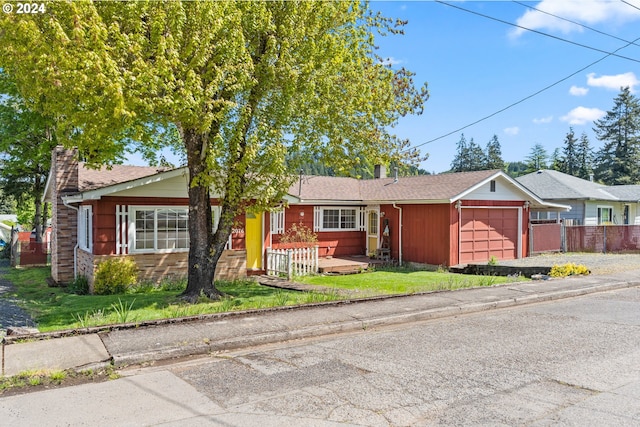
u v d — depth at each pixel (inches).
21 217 1585.9
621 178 2437.3
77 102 336.5
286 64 378.0
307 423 166.2
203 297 413.1
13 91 824.3
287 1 383.6
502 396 191.9
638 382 208.8
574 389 200.1
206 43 321.4
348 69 434.3
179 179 554.6
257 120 398.3
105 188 498.9
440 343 275.3
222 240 429.7
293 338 285.6
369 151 498.3
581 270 581.0
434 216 732.7
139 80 298.5
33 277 693.9
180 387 201.5
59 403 182.9
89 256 534.9
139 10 313.3
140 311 361.1
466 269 702.5
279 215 746.2
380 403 184.4
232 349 263.3
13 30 291.4
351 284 557.0
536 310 380.2
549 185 1120.8
